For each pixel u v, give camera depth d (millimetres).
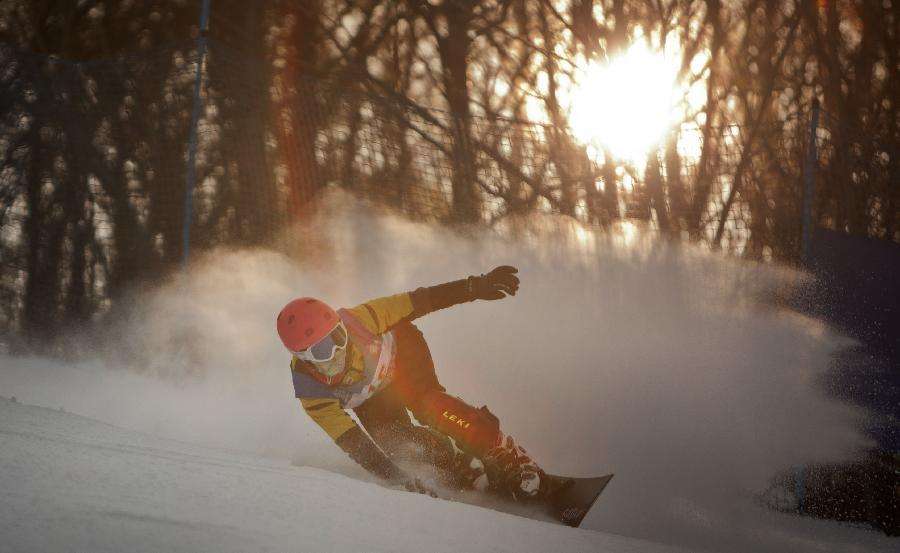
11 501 6875
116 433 13562
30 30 50969
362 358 14008
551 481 14727
